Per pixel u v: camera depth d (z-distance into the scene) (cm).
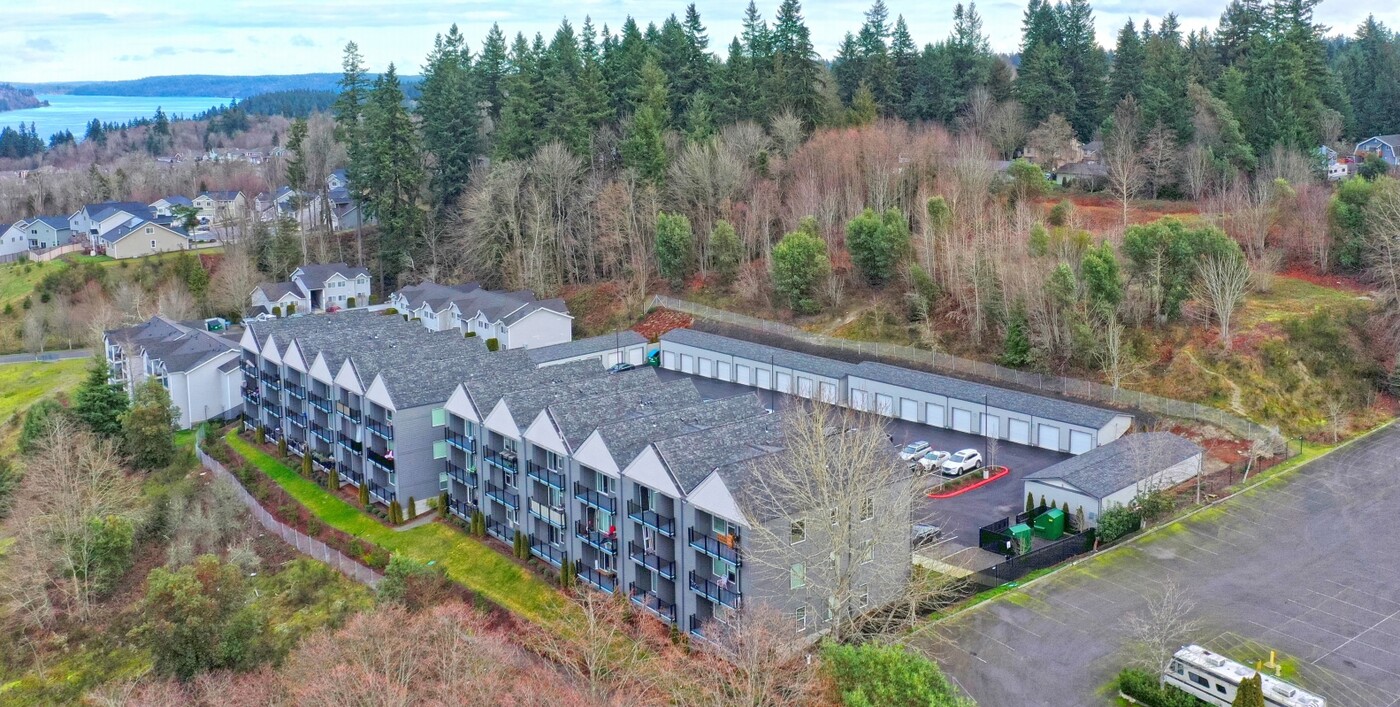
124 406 7575
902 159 10338
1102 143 11238
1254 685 3378
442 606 4662
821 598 4412
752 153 10738
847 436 4622
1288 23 11519
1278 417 6328
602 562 5112
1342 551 4822
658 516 4688
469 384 5906
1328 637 4134
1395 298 7056
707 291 9900
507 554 5550
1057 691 3878
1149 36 13300
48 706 4950
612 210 10475
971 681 3956
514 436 5534
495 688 3869
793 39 12119
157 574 4838
